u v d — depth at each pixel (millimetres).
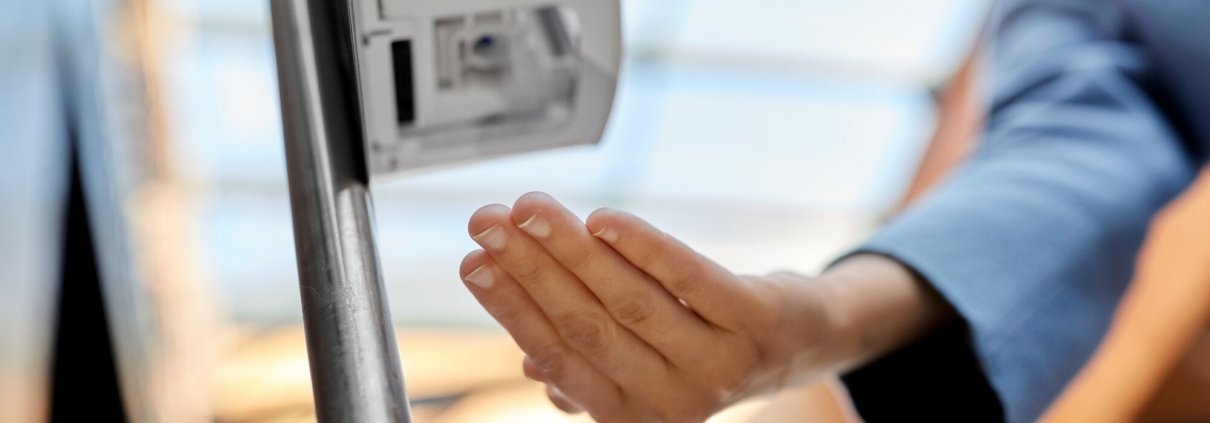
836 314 344
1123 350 708
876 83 1865
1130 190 474
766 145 1927
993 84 591
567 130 347
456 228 1844
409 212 1811
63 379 855
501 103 335
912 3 1750
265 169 1733
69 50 1033
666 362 296
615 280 265
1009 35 625
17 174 893
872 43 1810
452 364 1687
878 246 400
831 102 1881
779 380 334
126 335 925
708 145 1904
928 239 410
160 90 1205
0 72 909
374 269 188
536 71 334
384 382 157
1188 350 693
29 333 845
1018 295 404
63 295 889
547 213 250
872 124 1915
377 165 333
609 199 1952
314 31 243
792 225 2055
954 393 390
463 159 342
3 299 838
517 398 1593
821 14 1747
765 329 299
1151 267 706
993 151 519
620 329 284
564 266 264
